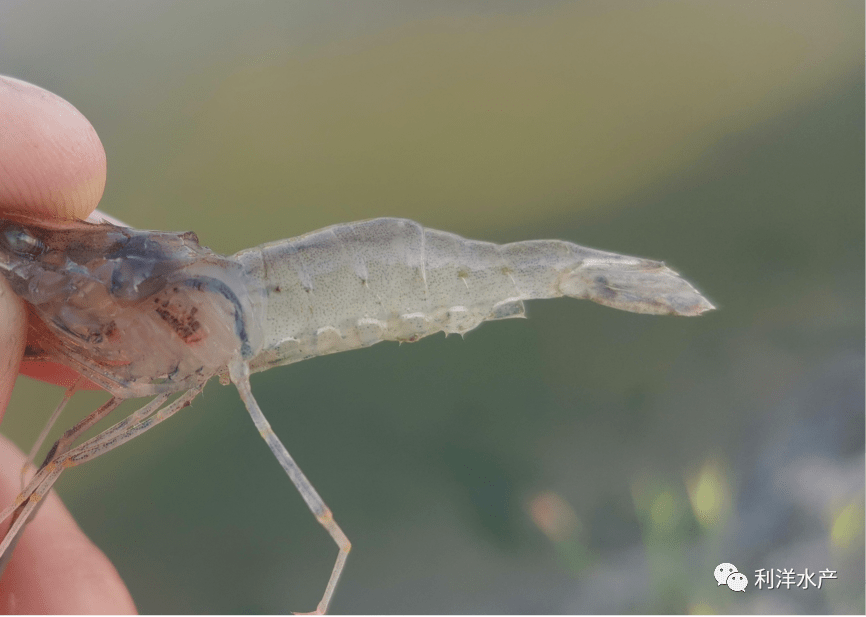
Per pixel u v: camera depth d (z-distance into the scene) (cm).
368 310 21
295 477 20
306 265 21
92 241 20
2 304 20
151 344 20
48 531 23
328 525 20
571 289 22
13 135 20
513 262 22
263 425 20
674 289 22
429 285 21
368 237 21
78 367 20
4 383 20
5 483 23
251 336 21
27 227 20
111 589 22
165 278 20
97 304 20
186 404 21
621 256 22
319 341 21
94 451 20
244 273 21
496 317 22
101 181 21
